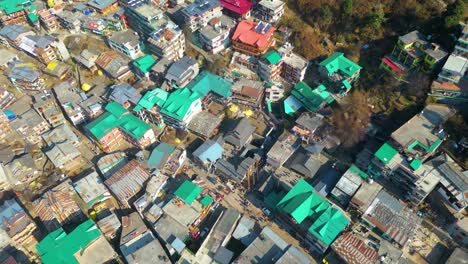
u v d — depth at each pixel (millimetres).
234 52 103812
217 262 72500
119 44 103125
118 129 90125
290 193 77875
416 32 89062
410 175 77188
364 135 88188
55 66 102875
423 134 80188
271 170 85250
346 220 73375
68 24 110062
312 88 98375
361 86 93875
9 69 100312
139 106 91750
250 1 107250
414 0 93062
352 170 81500
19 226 73250
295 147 87562
